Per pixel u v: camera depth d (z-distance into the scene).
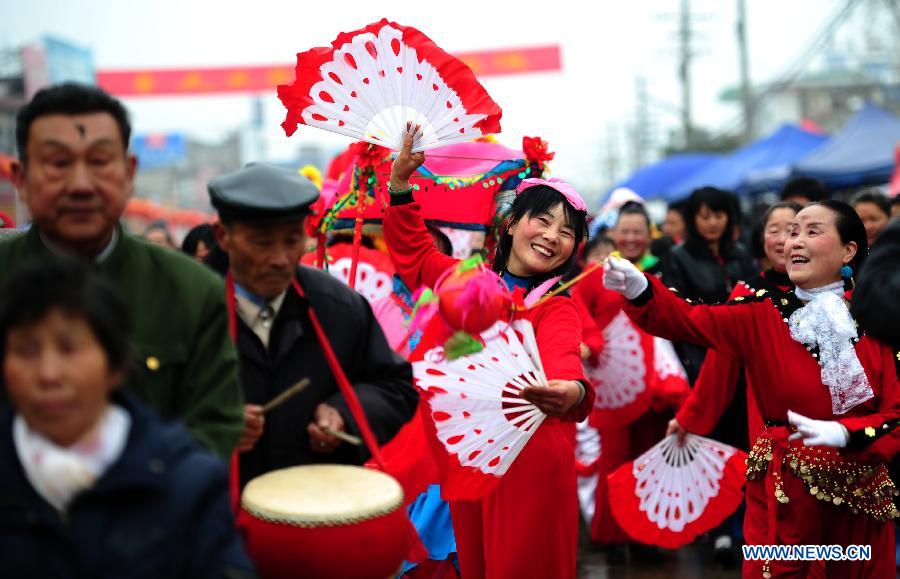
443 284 3.22
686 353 6.34
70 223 2.32
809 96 51.09
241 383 2.80
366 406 2.85
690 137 32.25
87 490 1.95
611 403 5.97
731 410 5.92
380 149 4.50
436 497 4.50
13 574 1.95
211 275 2.54
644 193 22.80
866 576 3.82
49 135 2.28
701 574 5.88
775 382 3.84
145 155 38.03
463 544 3.90
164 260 2.48
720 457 4.76
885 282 3.66
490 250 4.98
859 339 3.75
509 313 3.51
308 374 2.85
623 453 6.14
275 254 2.71
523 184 3.97
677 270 6.52
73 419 1.95
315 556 2.38
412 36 3.75
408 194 3.95
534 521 3.64
